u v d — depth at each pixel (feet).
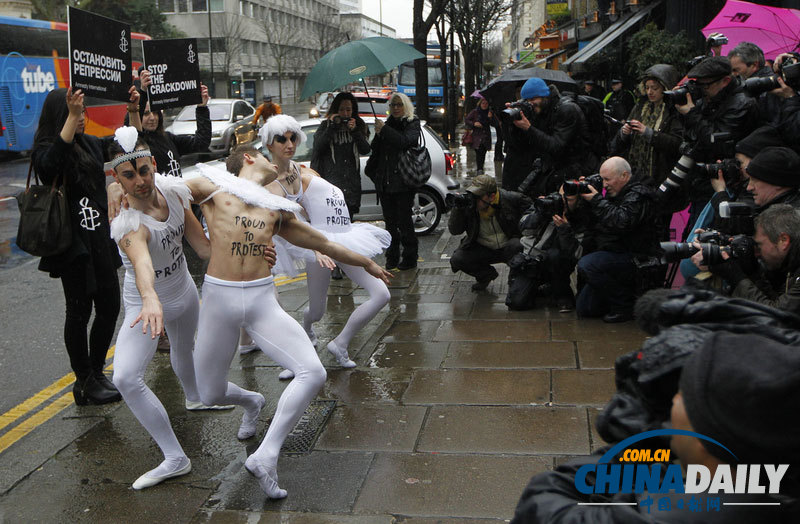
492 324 19.16
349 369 16.29
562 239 19.53
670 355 3.83
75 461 12.56
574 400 13.93
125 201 11.09
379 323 19.75
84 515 10.80
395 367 16.26
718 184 15.30
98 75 14.48
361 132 24.32
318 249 12.25
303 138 15.74
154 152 17.63
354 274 16.08
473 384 14.98
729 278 12.56
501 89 39.73
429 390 14.82
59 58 64.34
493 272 22.58
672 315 4.33
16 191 47.11
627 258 18.39
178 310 12.48
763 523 3.67
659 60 39.75
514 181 23.89
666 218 20.54
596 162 22.40
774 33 23.39
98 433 13.69
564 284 19.97
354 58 23.30
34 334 20.65
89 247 14.37
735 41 23.86
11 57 58.80
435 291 23.07
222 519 10.52
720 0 43.62
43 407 15.26
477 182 21.40
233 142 65.41
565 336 17.83
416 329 19.06
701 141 17.57
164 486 11.56
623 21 57.06
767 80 14.85
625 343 17.07
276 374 16.37
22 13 125.90
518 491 10.82
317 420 13.58
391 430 13.08
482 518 10.15
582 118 21.43
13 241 33.58
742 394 3.27
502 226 21.99
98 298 14.83
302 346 11.23
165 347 18.35
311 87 23.65
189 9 229.66
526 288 20.18
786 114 14.66
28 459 12.68
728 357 3.38
